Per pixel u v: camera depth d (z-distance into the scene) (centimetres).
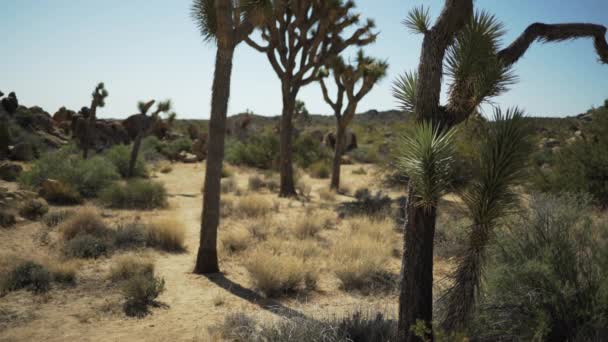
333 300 560
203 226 670
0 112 2467
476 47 274
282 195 1535
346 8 1391
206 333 435
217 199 672
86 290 569
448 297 313
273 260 613
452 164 259
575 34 312
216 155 662
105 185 1370
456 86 285
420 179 261
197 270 670
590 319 319
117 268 630
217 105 655
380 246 778
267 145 2692
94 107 2052
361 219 1048
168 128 3494
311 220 962
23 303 514
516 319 338
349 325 387
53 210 1067
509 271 351
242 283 622
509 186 263
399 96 318
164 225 846
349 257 717
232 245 811
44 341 415
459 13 287
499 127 257
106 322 466
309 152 2903
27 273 580
